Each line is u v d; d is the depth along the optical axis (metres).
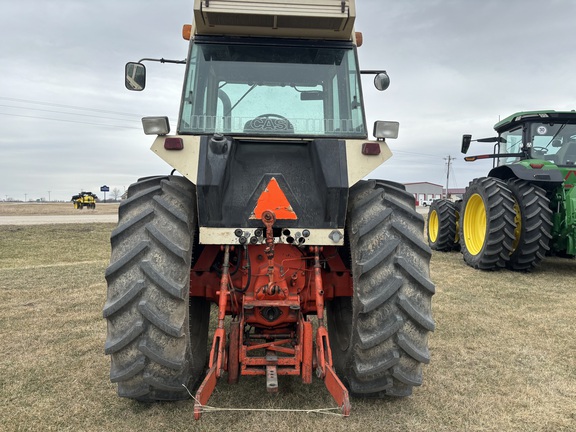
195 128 3.13
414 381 2.58
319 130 3.20
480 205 7.83
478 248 7.75
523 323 4.57
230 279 2.87
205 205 2.62
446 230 9.51
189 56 3.20
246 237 2.67
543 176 6.73
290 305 2.75
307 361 2.64
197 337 3.30
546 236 6.81
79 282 6.62
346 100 3.25
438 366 3.50
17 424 2.61
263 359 2.64
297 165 2.88
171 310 2.45
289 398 2.93
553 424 2.69
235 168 2.83
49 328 4.41
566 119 7.68
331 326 3.53
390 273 2.55
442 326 4.48
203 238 2.67
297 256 2.95
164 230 2.55
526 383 3.22
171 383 2.52
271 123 3.18
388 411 2.78
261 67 3.22
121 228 2.55
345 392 2.21
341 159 2.70
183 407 2.80
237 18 2.98
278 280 2.82
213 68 3.20
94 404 2.85
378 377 2.63
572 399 2.99
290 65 3.24
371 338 2.51
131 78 3.80
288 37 3.23
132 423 2.62
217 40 3.20
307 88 3.23
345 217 2.70
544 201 6.84
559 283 6.46
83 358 3.62
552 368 3.48
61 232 15.14
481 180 7.46
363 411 2.77
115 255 2.51
